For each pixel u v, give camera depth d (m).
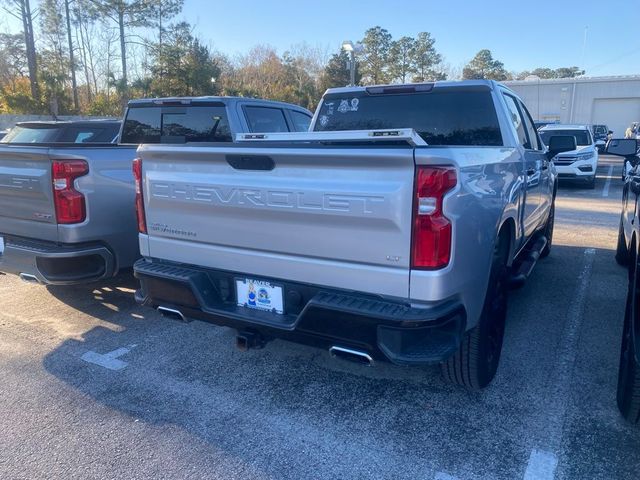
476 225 2.90
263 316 3.09
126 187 4.82
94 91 44.75
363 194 2.63
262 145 2.96
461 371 3.38
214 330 4.75
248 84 48.34
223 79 44.41
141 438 3.10
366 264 2.73
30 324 4.88
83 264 4.68
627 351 3.02
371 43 64.31
